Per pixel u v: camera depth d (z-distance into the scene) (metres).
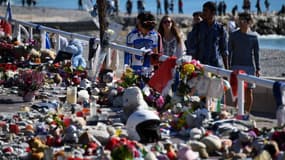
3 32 30.20
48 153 11.02
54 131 12.77
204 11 16.75
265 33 113.81
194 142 11.61
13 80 20.02
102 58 20.56
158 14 96.94
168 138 12.88
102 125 13.34
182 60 15.45
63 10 83.56
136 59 18.62
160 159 11.06
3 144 12.40
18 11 80.81
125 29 77.19
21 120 14.53
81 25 71.56
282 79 19.02
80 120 13.50
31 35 28.75
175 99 15.20
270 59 42.25
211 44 16.67
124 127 13.78
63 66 21.58
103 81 19.53
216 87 14.91
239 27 16.55
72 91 16.77
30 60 24.53
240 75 14.57
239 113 14.72
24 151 11.84
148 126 12.41
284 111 13.50
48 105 16.08
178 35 18.00
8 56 24.88
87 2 26.75
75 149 11.80
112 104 16.66
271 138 12.04
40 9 82.44
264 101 17.25
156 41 18.33
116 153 10.64
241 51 16.38
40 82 17.64
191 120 13.45
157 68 17.23
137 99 14.23
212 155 11.76
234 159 11.30
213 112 14.59
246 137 11.98
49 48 27.64
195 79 15.15
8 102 17.23
